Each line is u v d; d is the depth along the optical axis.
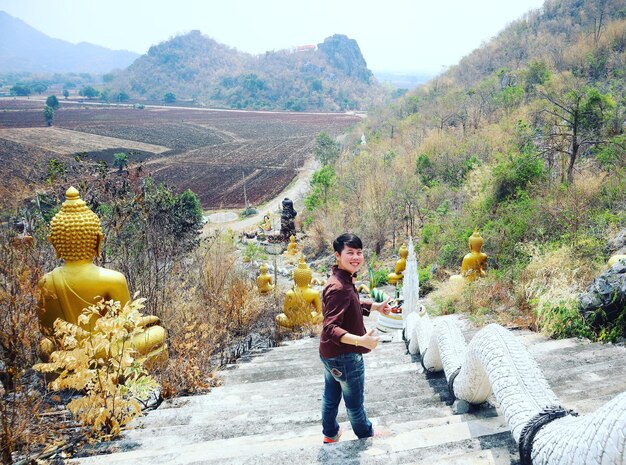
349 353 3.72
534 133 22.84
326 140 60.25
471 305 8.97
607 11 52.56
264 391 5.81
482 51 61.69
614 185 13.16
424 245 18.20
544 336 6.75
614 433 2.17
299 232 33.25
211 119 150.38
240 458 3.52
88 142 97.50
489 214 16.34
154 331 6.45
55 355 4.70
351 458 3.41
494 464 3.07
